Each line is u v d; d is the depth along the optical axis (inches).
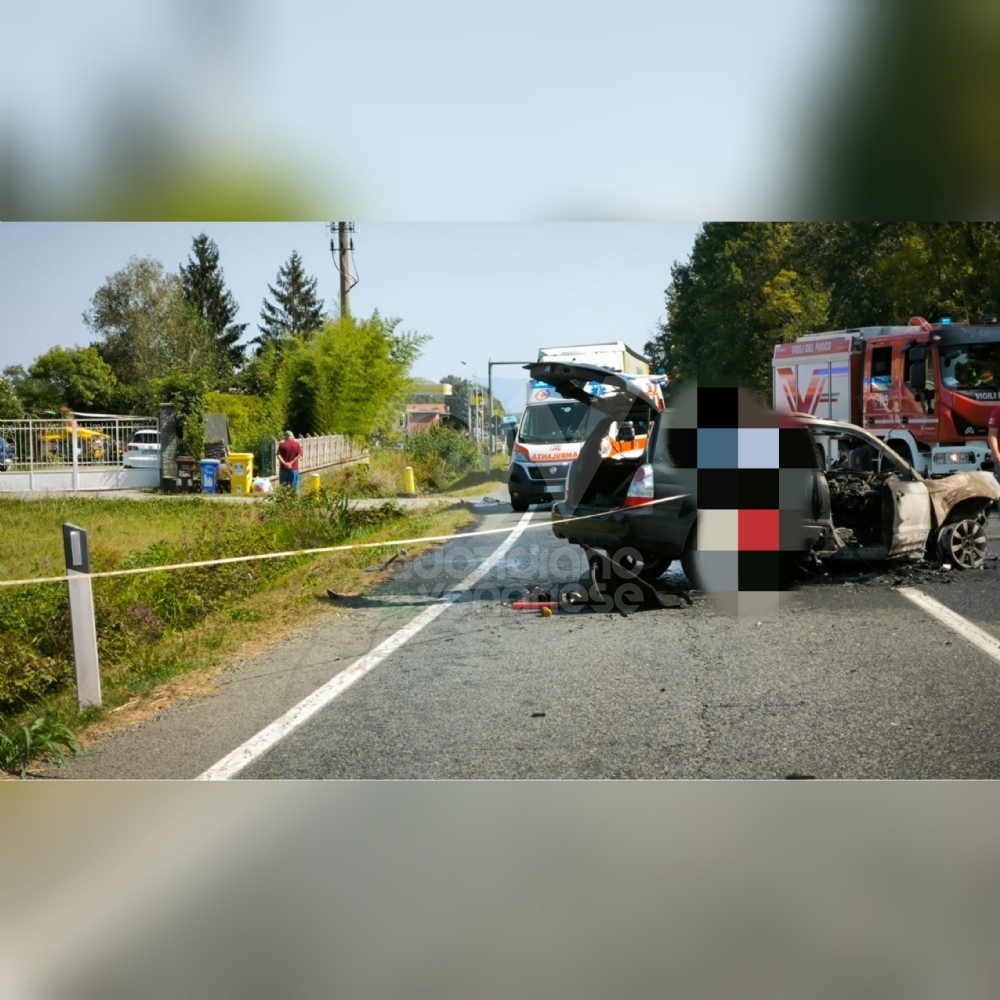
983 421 760.3
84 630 272.7
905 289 1045.8
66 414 1154.0
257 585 453.7
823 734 226.7
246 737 241.4
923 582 386.9
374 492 1003.3
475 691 267.9
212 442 1104.8
